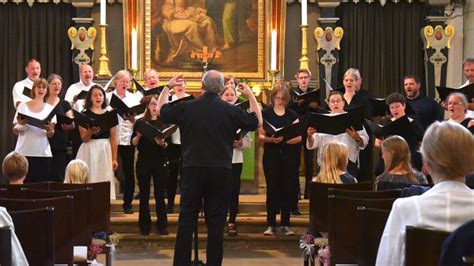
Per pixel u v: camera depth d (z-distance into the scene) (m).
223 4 11.62
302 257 8.34
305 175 10.27
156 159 8.77
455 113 7.84
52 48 11.51
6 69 11.39
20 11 11.43
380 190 5.62
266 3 11.59
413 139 8.10
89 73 9.93
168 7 11.60
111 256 6.62
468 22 11.68
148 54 11.59
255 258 8.35
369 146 9.48
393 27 11.66
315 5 11.79
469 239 2.66
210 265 6.45
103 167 8.76
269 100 11.48
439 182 3.25
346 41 11.69
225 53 11.64
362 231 4.18
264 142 8.85
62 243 5.05
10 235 3.68
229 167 6.48
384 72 11.66
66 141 9.05
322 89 11.47
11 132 11.37
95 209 6.56
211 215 6.48
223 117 6.46
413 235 3.09
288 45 11.88
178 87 8.88
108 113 8.41
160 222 8.88
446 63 11.38
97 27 11.71
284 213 8.91
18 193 5.82
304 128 8.37
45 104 8.63
